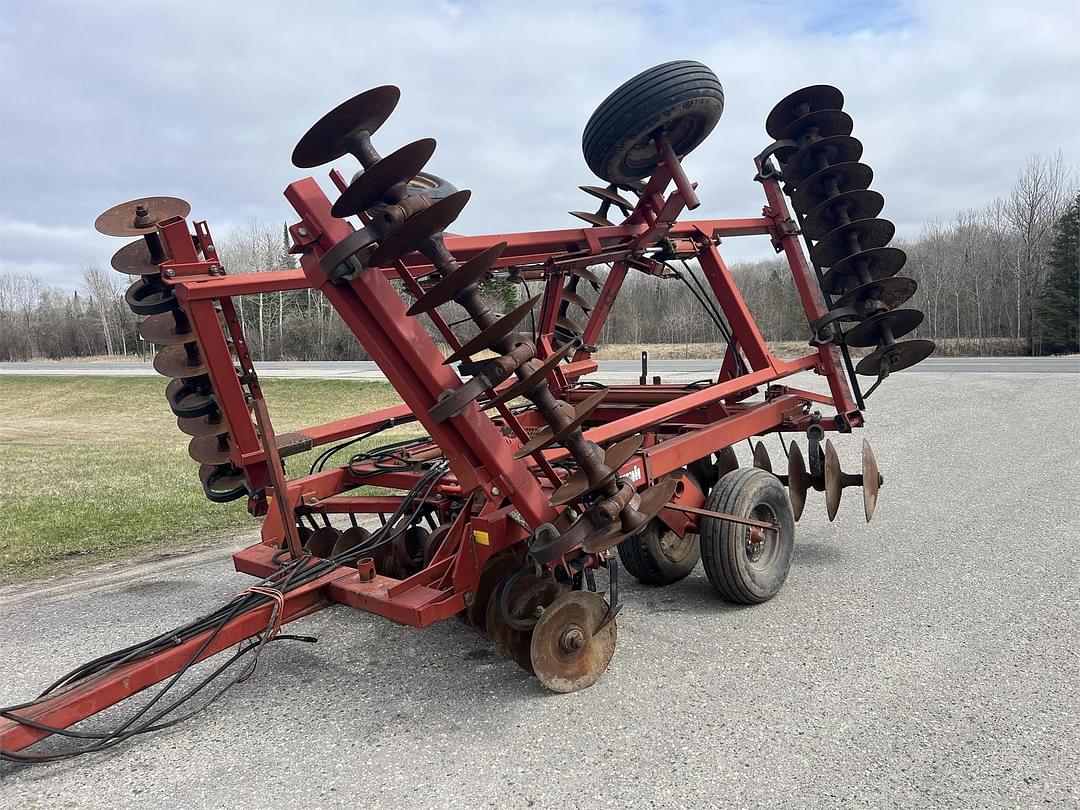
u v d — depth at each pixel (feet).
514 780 9.12
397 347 10.12
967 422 38.83
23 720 8.71
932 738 9.66
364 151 9.69
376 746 10.09
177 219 11.91
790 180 17.43
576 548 11.01
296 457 36.70
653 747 9.73
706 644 12.96
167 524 24.00
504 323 9.46
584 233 14.67
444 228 9.64
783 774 9.00
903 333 17.88
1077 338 134.82
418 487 13.66
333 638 13.98
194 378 13.97
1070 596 14.55
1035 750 9.30
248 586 17.84
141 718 11.11
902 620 13.71
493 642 12.92
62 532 23.04
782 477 19.83
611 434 12.84
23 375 119.65
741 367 18.47
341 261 9.50
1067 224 135.95
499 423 17.83
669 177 14.56
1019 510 21.24
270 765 9.71
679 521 14.56
